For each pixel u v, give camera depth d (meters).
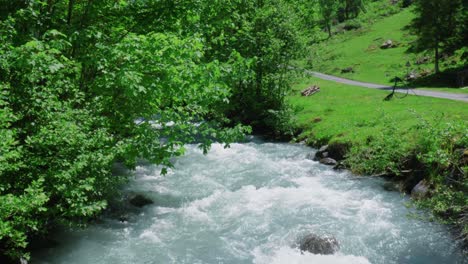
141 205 16.19
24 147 9.43
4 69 8.98
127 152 11.08
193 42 11.59
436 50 53.66
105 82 11.24
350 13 122.31
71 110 10.02
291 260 11.66
